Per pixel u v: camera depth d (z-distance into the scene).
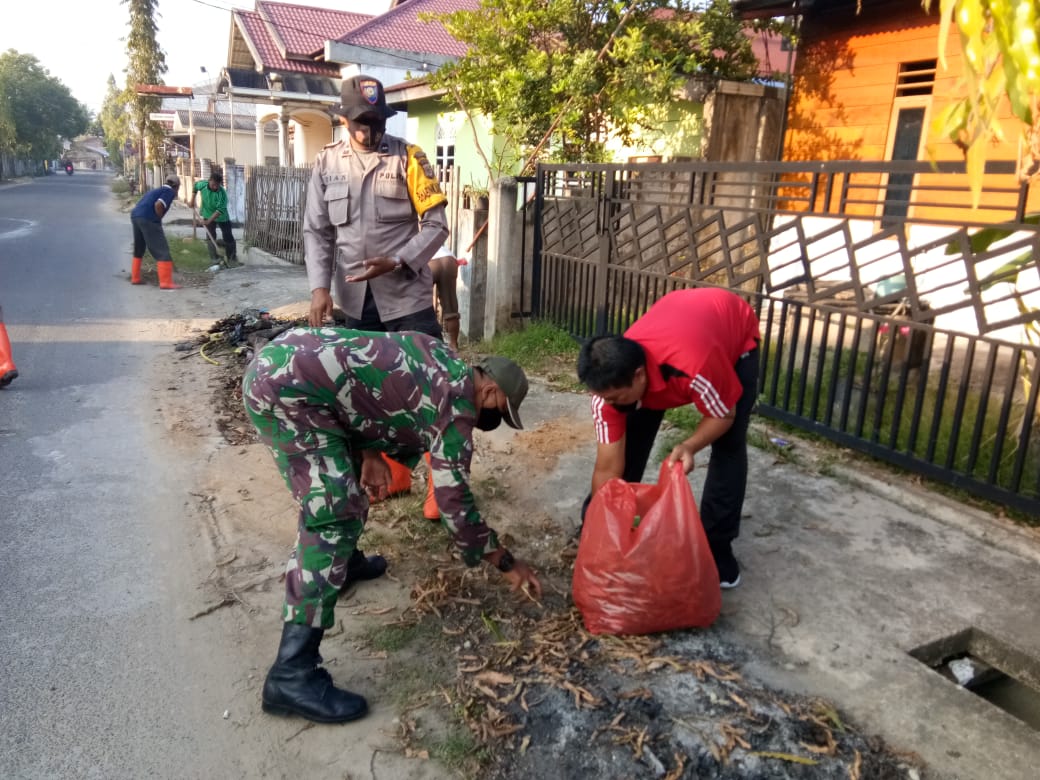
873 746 2.44
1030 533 3.72
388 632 2.99
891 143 7.78
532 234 7.36
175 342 7.51
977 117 1.34
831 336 6.29
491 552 2.64
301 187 13.01
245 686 2.74
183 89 26.62
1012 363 3.71
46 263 12.39
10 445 4.78
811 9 8.29
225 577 3.40
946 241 3.89
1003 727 2.53
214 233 13.52
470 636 2.97
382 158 3.92
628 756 2.37
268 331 7.36
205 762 2.39
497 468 4.54
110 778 2.33
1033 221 3.66
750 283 6.49
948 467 4.04
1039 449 4.14
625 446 3.27
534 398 5.83
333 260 4.14
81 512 3.96
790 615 3.12
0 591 3.25
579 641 2.88
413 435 2.55
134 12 31.09
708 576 2.85
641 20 8.83
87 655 2.87
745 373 3.07
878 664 2.82
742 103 9.08
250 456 4.74
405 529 3.78
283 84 18.75
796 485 4.31
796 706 2.58
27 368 6.43
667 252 5.73
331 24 20.88
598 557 2.87
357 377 2.42
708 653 2.85
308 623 2.49
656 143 10.46
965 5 1.33
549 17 8.62
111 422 5.24
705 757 2.36
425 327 4.09
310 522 2.48
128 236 17.42
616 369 2.64
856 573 3.45
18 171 73.94
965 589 3.34
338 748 2.45
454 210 7.80
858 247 4.31
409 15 19.36
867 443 4.45
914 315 4.12
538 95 8.81
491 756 2.40
